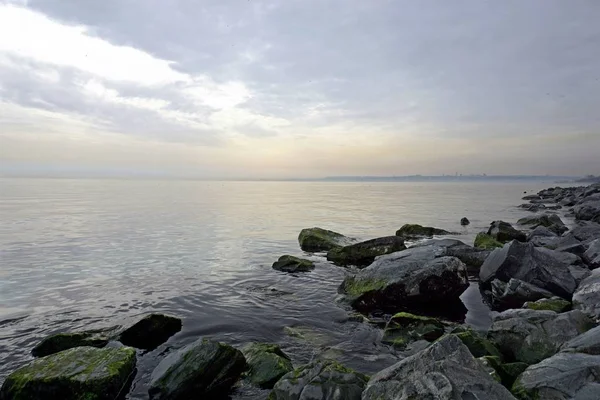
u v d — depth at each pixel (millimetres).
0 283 15133
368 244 20484
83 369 7289
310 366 7105
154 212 44344
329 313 12297
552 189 92500
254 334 10562
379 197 82125
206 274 16906
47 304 12812
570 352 6934
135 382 7965
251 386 7699
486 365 7016
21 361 8867
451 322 11719
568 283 12641
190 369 7520
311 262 18812
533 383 6070
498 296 13078
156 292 14266
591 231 22156
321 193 102500
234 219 38250
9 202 55594
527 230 29422
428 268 13305
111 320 11477
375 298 13133
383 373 6359
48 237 26031
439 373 5762
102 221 35031
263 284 15516
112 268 17734
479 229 32219
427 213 45875
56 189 102125
